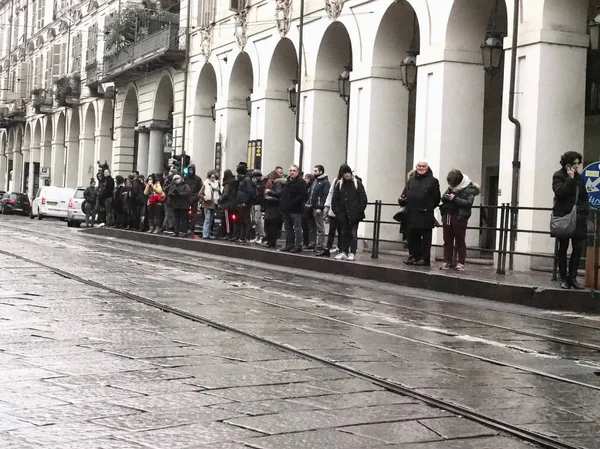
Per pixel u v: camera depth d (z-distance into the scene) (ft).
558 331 34.58
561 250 43.88
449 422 18.93
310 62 87.66
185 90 116.88
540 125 58.08
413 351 27.48
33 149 196.13
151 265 54.24
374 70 77.66
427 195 54.44
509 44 60.49
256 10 99.66
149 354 24.93
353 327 32.01
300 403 20.03
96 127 154.20
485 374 24.40
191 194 85.15
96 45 152.87
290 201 65.46
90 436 16.93
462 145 67.92
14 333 27.45
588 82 68.28
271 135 97.45
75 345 25.88
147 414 18.61
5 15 226.99
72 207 119.24
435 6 68.90
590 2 66.85
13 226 102.78
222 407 19.39
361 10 79.10
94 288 39.68
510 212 52.70
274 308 36.29
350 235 59.52
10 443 16.35
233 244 73.72
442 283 49.24
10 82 220.02
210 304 36.32
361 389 21.70
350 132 80.53
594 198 44.80
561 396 22.03
